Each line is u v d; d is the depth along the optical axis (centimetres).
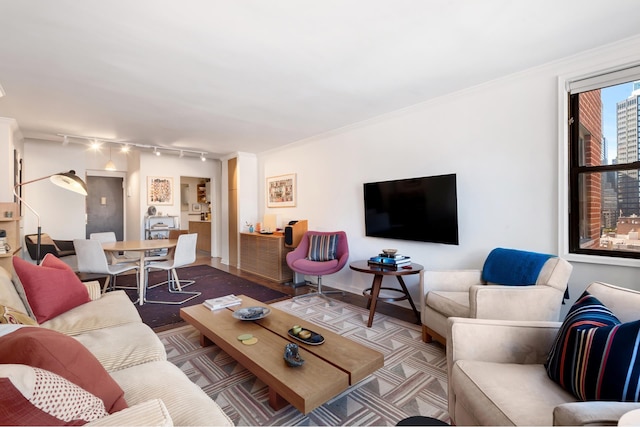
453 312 221
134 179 651
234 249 600
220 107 334
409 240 332
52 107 327
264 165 581
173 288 429
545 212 249
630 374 94
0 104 317
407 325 293
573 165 240
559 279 196
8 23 181
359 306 351
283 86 280
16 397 64
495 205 278
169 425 77
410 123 341
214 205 711
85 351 100
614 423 76
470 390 122
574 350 112
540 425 96
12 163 364
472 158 292
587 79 229
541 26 193
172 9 170
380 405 175
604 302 136
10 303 166
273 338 194
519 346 142
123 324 189
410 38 204
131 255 614
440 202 301
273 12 174
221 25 186
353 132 405
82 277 495
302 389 140
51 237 513
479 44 213
